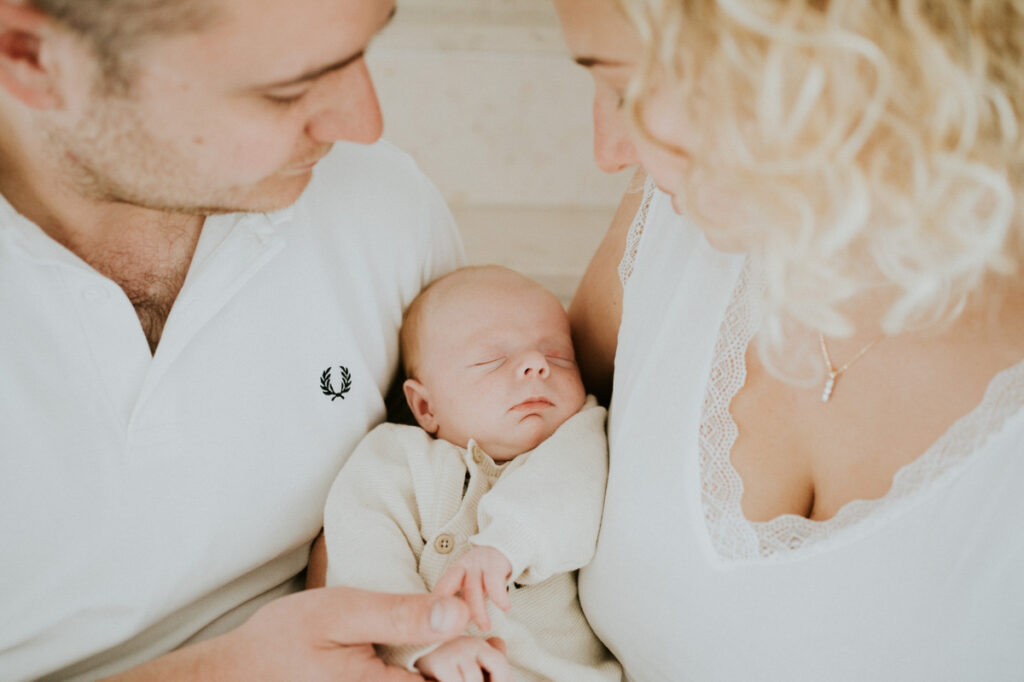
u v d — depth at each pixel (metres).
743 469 0.85
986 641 0.81
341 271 1.11
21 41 0.70
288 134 0.79
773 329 0.74
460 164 2.15
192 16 0.68
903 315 0.69
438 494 1.07
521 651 0.99
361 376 1.13
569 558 0.96
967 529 0.76
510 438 1.13
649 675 1.00
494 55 2.05
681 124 0.70
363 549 0.99
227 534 1.02
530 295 1.22
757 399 0.85
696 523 0.84
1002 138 0.64
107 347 0.87
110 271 0.91
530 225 2.21
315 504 1.11
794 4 0.60
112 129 0.77
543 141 2.15
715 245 0.77
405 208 1.21
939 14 0.61
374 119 0.82
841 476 0.82
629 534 0.92
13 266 0.83
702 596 0.87
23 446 0.87
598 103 0.81
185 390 0.94
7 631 0.93
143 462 0.92
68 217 0.86
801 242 0.66
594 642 1.08
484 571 0.91
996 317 0.75
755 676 0.88
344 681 0.86
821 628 0.83
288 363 1.03
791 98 0.62
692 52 0.63
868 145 0.65
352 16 0.72
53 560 0.92
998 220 0.63
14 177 0.83
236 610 1.10
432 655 0.88
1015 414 0.71
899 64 0.61
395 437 1.14
